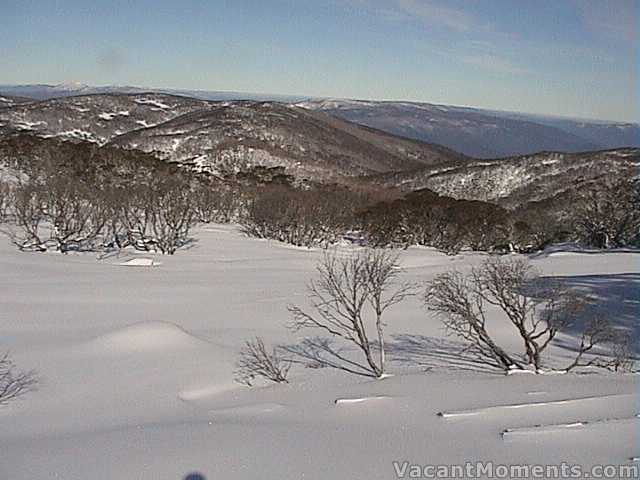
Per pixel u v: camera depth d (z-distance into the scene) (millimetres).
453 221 42688
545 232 44469
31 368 10492
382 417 6562
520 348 12383
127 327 12594
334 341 13195
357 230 46031
